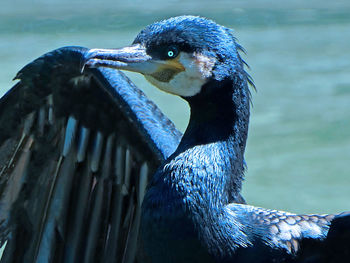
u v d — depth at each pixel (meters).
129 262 11.53
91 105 11.34
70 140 11.48
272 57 51.06
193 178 9.00
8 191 11.80
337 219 9.49
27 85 11.36
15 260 11.86
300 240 9.38
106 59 9.21
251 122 35.81
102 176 11.50
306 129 34.19
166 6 81.19
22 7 79.69
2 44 55.66
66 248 11.74
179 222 8.89
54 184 11.70
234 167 9.36
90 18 70.94
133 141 11.16
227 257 9.10
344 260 9.47
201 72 9.25
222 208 9.12
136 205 11.38
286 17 71.88
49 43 56.16
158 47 9.28
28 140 11.66
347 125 34.28
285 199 26.30
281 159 30.23
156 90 39.00
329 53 51.84
